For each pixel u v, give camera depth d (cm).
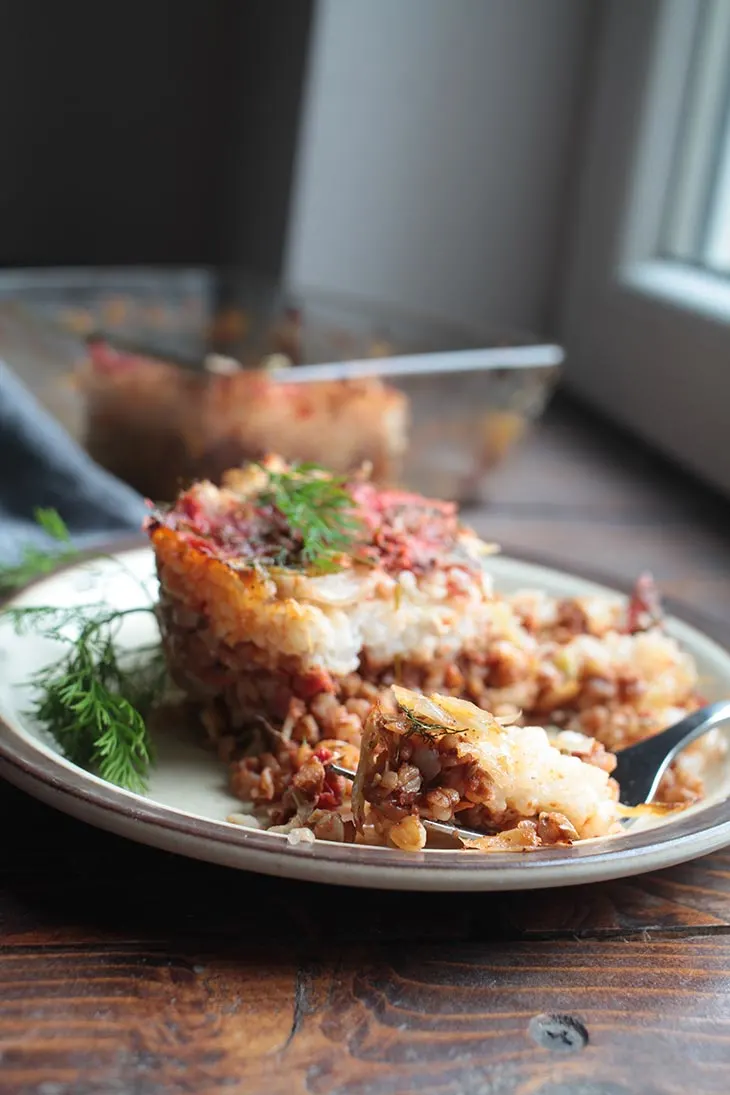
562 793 44
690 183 94
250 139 121
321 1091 39
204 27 134
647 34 93
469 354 74
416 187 104
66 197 137
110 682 52
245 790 48
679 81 92
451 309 108
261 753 50
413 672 51
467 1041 40
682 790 49
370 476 71
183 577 50
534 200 106
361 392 70
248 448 69
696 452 86
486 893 45
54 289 81
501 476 78
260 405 69
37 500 67
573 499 81
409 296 107
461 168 104
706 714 50
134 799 43
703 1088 39
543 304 109
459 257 107
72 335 74
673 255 96
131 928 43
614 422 97
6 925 43
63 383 75
